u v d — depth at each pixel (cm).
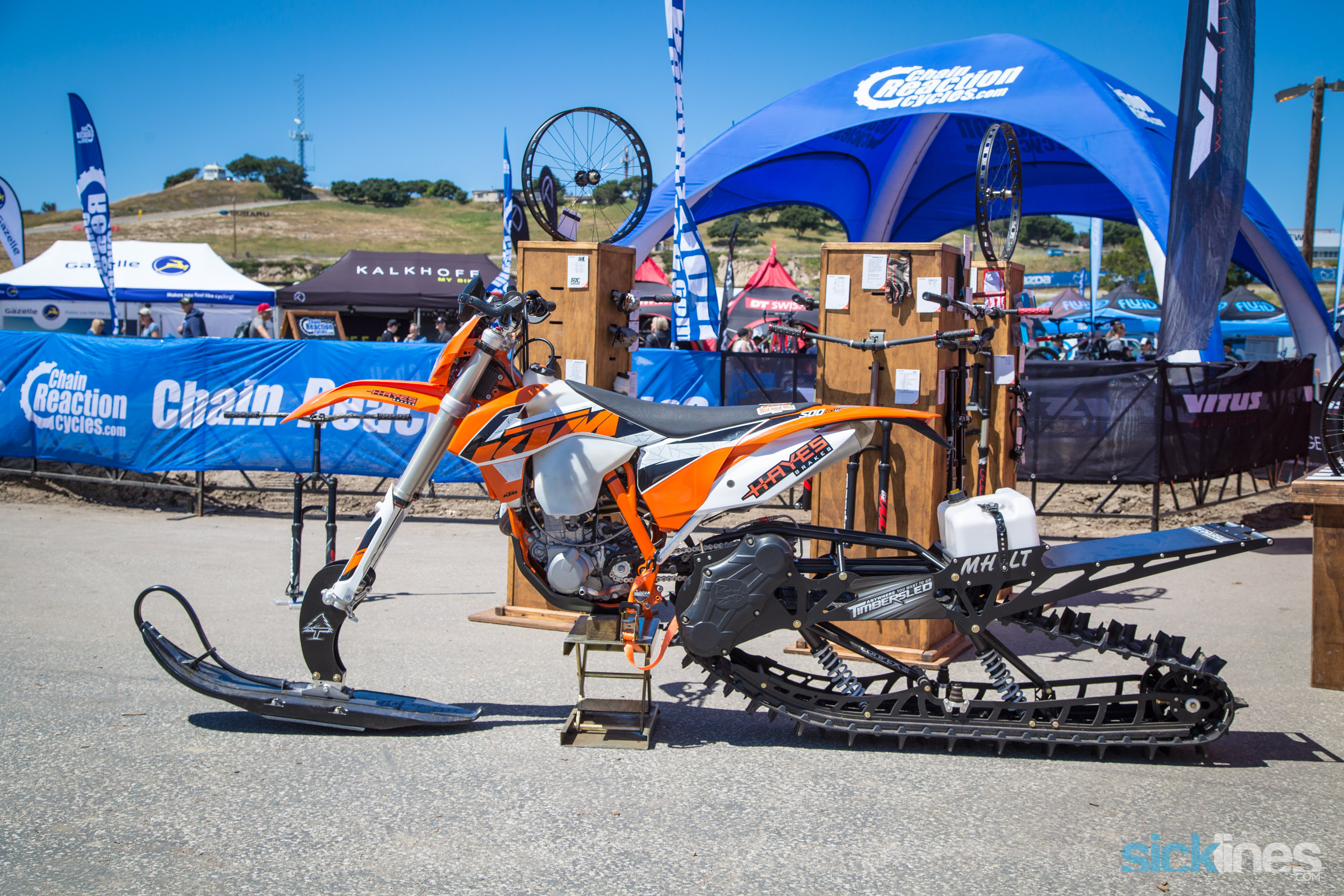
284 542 791
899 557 440
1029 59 1189
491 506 975
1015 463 652
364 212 11488
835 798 331
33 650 484
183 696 426
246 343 906
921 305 484
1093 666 502
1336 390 470
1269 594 659
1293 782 347
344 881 270
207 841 293
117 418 927
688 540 398
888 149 1568
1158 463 875
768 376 984
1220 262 696
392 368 898
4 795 322
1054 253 8144
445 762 359
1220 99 688
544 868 279
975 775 354
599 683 457
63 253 2172
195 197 12488
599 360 543
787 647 521
